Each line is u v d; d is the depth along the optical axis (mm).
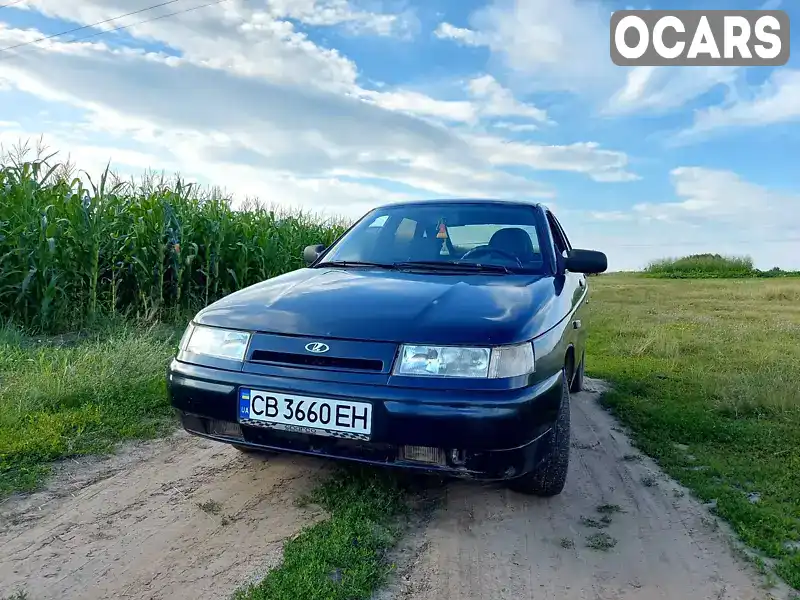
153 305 5883
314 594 1751
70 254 5484
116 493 2459
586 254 3160
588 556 2117
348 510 2283
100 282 5844
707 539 2262
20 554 1967
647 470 2967
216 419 2213
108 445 2932
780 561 2096
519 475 2111
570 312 2770
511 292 2494
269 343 2189
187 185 7016
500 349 2031
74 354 4234
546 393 2102
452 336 2047
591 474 2889
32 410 3199
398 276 2777
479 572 1981
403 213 3486
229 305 2465
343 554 1989
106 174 5809
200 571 1904
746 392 4203
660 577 1993
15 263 5234
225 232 6816
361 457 2068
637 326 8141
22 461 2654
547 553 2129
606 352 6344
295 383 2078
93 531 2143
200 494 2475
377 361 2043
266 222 7859
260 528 2197
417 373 2012
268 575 1857
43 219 5195
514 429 1967
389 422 1975
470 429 1941
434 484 2658
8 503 2312
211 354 2287
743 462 3039
